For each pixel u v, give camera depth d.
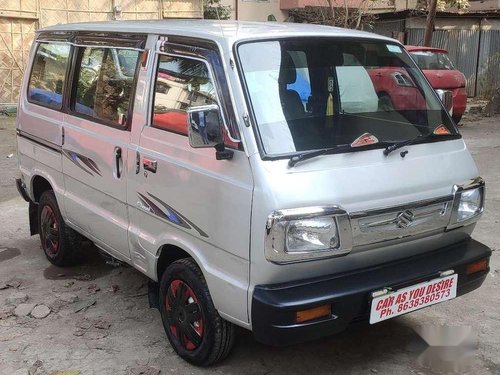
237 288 3.03
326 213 2.91
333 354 3.67
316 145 3.12
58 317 4.21
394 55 3.87
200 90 3.29
